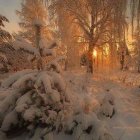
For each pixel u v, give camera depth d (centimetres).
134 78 1471
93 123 524
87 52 1753
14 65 1446
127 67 1923
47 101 556
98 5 1672
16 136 578
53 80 570
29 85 575
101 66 1722
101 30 1736
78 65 1694
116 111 700
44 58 604
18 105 547
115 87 1089
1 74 1361
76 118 546
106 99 697
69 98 589
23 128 587
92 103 589
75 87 898
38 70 602
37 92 559
